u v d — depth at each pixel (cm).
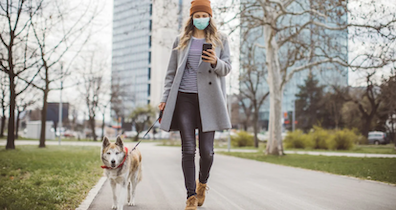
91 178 795
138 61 10831
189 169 408
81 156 1477
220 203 542
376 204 542
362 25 1327
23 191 575
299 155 1900
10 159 1201
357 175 936
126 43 11206
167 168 1136
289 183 791
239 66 2253
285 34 1917
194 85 421
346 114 4497
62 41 1557
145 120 5431
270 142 1897
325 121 5400
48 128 4738
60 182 682
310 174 994
